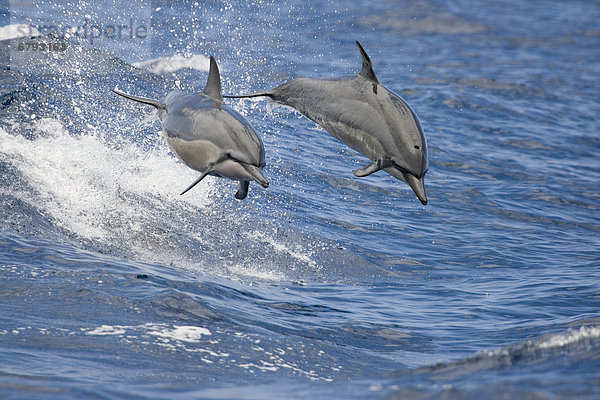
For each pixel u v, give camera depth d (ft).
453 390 44.47
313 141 163.73
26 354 59.06
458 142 183.83
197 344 65.87
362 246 113.19
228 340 67.97
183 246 100.78
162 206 110.01
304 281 98.27
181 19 302.25
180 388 53.21
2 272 77.66
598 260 113.91
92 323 67.62
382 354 71.87
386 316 85.92
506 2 479.41
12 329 64.23
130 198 109.40
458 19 404.77
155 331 67.46
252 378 59.47
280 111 182.60
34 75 164.96
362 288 98.27
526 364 53.16
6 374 53.67
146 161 122.21
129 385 53.67
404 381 51.96
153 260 94.53
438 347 75.51
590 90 257.34
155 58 228.63
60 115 134.31
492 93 239.91
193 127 66.44
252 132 65.10
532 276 105.19
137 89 174.91
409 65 286.05
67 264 83.25
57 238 93.15
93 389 50.83
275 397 48.42
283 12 367.86
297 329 75.77
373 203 133.90
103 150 122.21
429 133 190.08
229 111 66.80
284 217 117.80
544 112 220.23
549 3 486.38
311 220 119.65
